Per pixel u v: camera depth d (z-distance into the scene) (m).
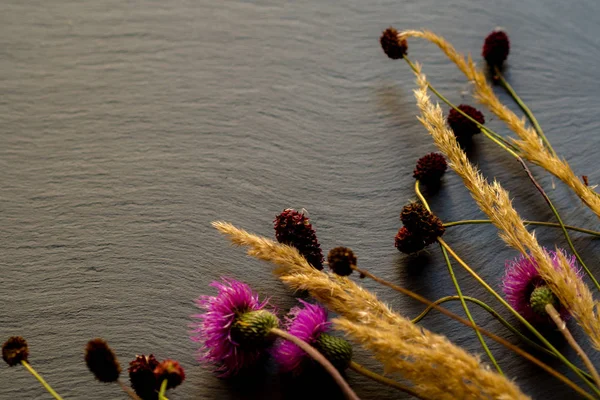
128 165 0.76
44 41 0.83
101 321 0.69
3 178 0.75
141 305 0.69
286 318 0.67
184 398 0.66
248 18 0.84
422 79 0.74
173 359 0.68
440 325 0.69
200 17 0.84
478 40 0.83
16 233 0.72
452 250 0.71
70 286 0.70
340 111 0.78
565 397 0.66
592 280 0.68
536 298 0.66
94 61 0.81
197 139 0.77
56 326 0.69
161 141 0.77
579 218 0.73
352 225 0.73
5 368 0.67
